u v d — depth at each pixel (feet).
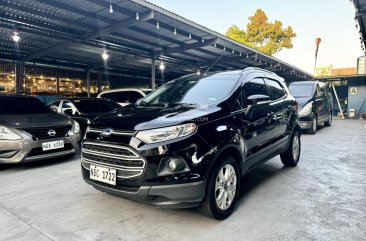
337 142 23.70
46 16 23.80
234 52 39.75
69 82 48.19
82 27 26.96
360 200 10.31
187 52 39.81
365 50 41.86
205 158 8.00
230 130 9.09
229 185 9.11
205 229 8.13
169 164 7.65
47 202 10.18
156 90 12.77
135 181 7.72
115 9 22.75
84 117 21.27
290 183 12.37
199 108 9.17
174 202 7.73
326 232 7.90
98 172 8.60
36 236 7.76
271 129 12.16
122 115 9.32
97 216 9.02
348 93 59.41
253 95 10.34
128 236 7.76
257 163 11.21
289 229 8.09
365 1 24.95
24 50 36.29
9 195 10.92
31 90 42.68
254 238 7.62
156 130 7.75
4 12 22.89
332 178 13.10
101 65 47.50
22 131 14.07
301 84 31.71
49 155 14.98
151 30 29.12
